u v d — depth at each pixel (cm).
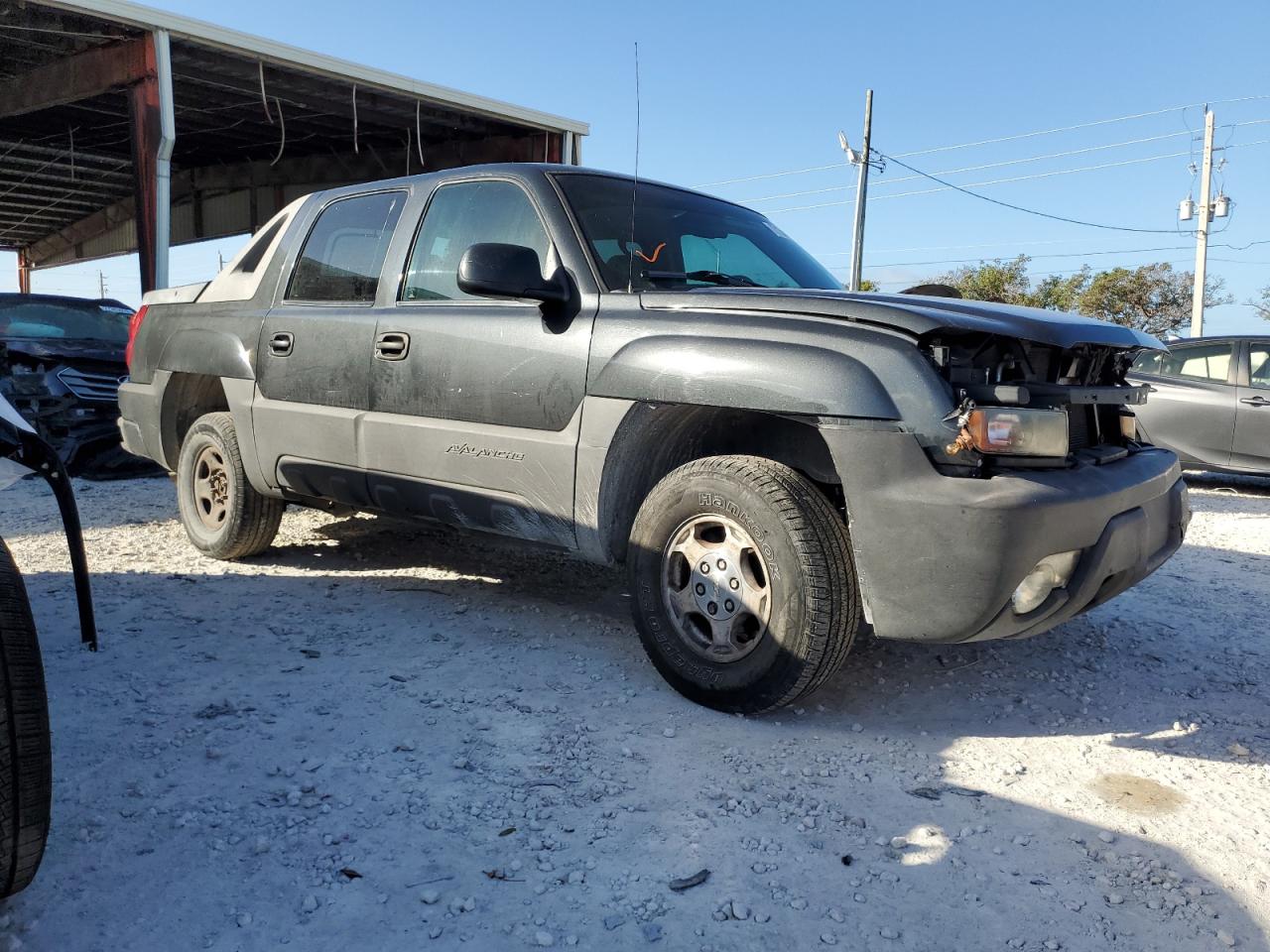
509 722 306
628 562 336
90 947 193
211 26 1512
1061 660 384
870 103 3073
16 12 1391
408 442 386
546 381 344
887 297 307
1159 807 265
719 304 318
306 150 2522
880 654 383
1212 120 3416
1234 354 922
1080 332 299
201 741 287
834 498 335
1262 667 386
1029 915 213
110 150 2516
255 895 212
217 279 507
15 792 179
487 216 383
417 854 230
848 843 240
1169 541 344
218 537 498
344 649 374
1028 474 279
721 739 298
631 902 213
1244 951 203
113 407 823
